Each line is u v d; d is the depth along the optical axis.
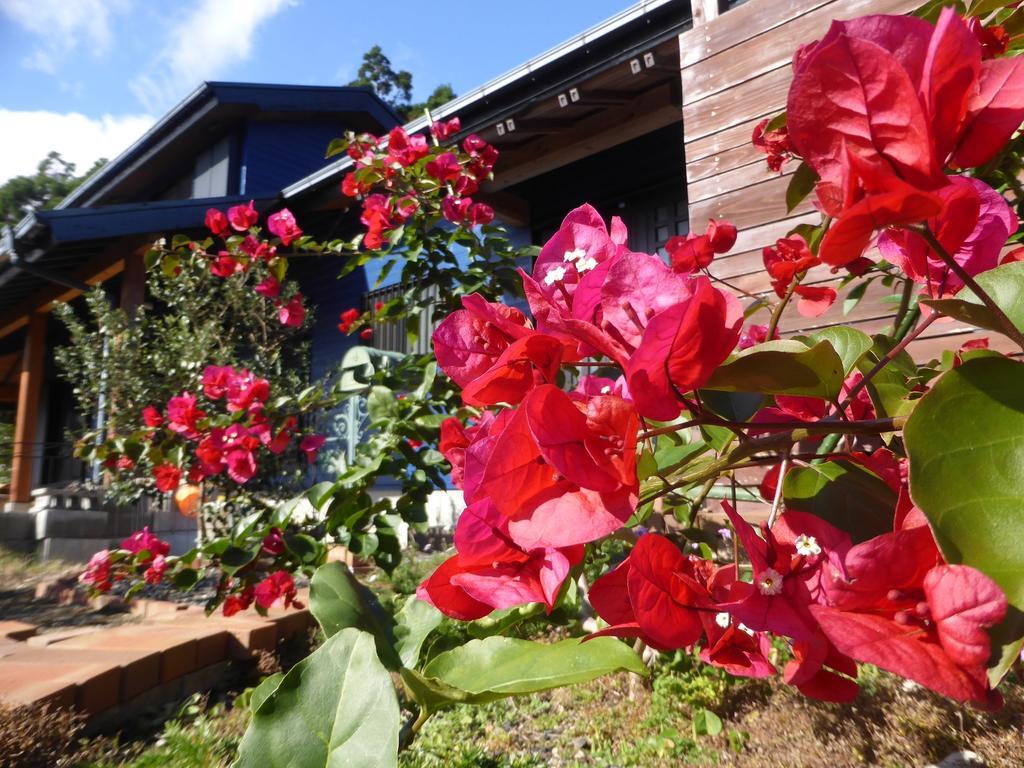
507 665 0.85
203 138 10.41
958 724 1.86
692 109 3.71
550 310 0.67
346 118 10.87
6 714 2.06
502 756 2.07
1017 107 0.52
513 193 6.42
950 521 0.49
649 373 0.58
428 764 2.00
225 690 2.88
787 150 1.32
